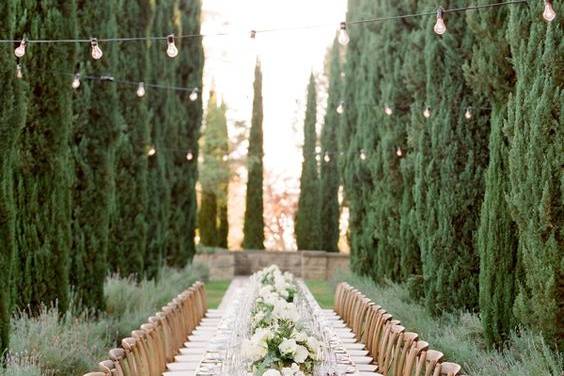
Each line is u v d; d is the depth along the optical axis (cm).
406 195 1285
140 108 1460
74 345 797
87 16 1138
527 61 700
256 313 777
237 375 536
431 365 530
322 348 591
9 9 730
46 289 970
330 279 2394
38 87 962
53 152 975
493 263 813
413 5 1389
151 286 1389
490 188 827
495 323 810
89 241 1107
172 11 1834
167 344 712
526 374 645
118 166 1434
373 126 1558
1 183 725
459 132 1043
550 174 668
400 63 1397
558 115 671
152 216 1656
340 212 3134
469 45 1038
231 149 3478
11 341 777
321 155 2894
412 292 1171
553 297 669
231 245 3884
